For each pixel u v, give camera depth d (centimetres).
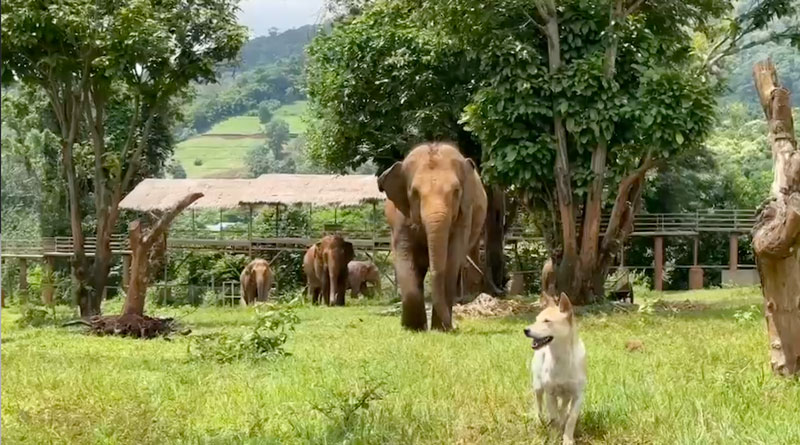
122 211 4112
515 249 3569
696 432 651
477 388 848
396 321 1825
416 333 1439
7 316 2278
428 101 2475
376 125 2536
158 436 696
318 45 2564
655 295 2989
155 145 3950
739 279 3847
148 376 1019
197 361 1158
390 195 1512
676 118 1909
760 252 909
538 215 2300
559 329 643
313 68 2755
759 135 5128
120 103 2358
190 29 2031
